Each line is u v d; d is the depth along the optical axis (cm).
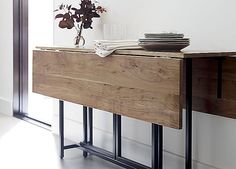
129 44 213
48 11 394
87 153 297
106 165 273
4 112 468
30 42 439
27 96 455
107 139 301
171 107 173
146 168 229
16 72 457
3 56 473
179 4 234
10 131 374
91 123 297
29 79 450
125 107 199
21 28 453
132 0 267
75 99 237
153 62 180
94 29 306
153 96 182
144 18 259
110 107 209
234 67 200
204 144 228
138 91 190
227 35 209
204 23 221
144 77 186
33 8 427
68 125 348
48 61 261
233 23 206
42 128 390
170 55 174
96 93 219
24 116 448
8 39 460
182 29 234
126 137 283
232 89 202
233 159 213
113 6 285
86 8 285
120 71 200
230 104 203
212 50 214
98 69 216
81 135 331
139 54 190
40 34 414
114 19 286
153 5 251
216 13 214
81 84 231
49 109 414
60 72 249
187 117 198
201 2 221
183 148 240
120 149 259
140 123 270
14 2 448
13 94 457
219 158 220
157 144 221
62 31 343
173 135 247
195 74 218
